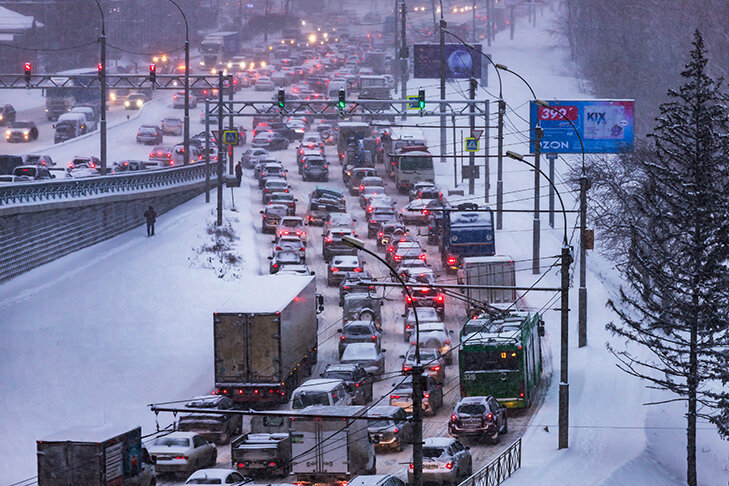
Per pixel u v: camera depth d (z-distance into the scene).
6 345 182.75
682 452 153.75
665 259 147.25
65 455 108.06
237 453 121.44
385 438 133.88
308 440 117.25
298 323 162.25
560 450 138.75
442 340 178.12
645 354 188.38
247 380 151.12
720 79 147.50
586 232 188.50
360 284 106.50
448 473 117.12
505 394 151.38
